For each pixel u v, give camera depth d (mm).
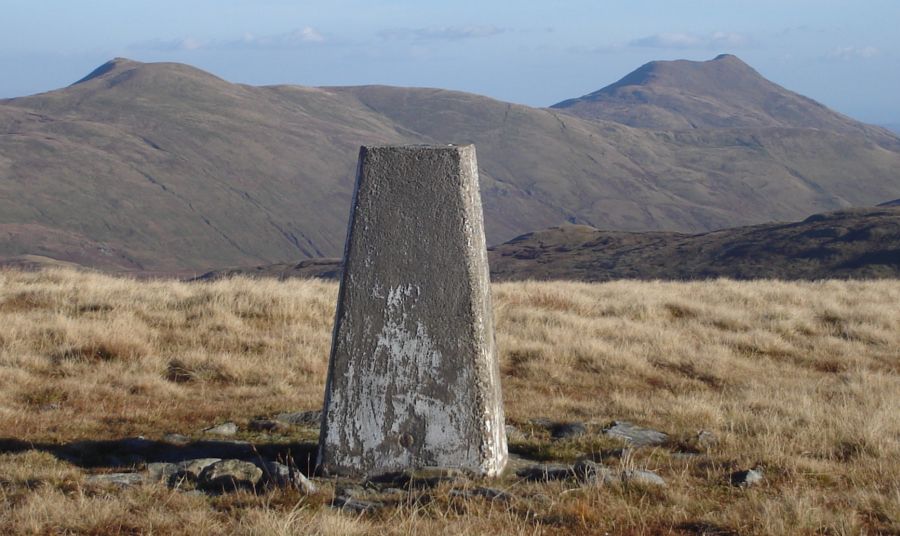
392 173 6945
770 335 15109
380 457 6887
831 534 5734
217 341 13062
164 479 6762
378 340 6914
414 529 5523
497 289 18984
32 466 6980
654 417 9562
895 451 7945
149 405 9859
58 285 16266
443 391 6848
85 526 5531
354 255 6969
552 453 7789
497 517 5816
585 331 15016
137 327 13266
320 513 5832
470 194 6977
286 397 10375
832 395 11211
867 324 16422
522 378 12148
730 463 7453
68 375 11125
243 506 6074
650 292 19734
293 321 14336
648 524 5852
